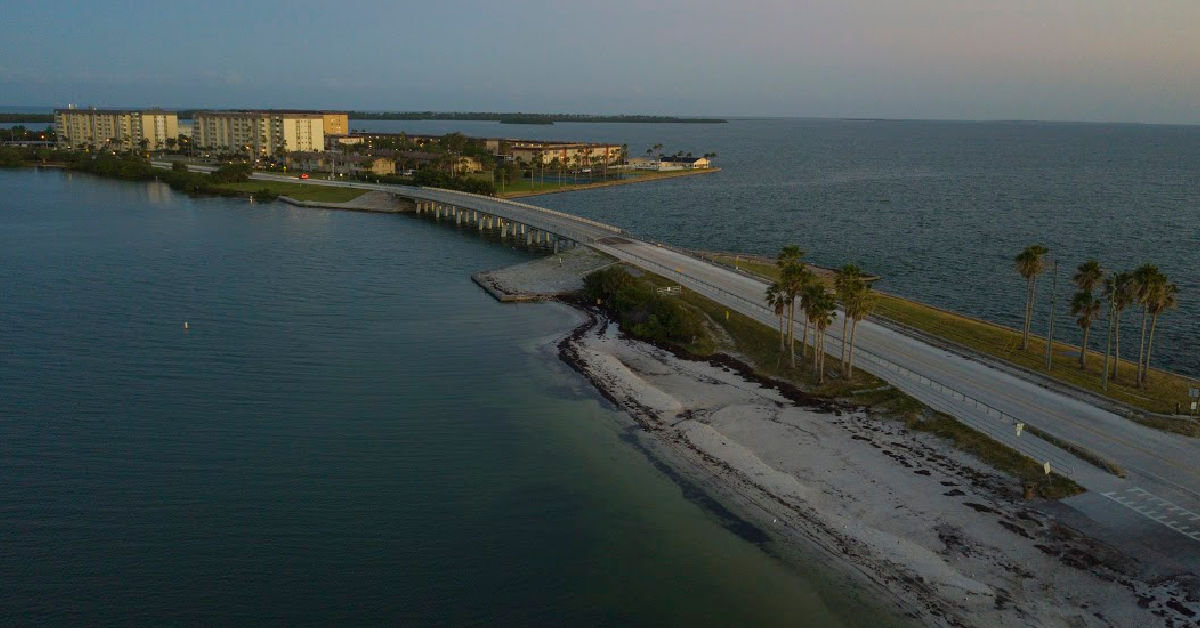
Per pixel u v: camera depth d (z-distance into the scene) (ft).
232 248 504.84
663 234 600.80
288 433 223.92
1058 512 182.91
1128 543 170.91
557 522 182.60
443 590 156.56
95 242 514.27
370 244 536.01
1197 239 581.53
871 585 160.35
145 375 266.77
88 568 157.79
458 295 398.42
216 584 154.61
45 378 261.24
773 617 151.94
